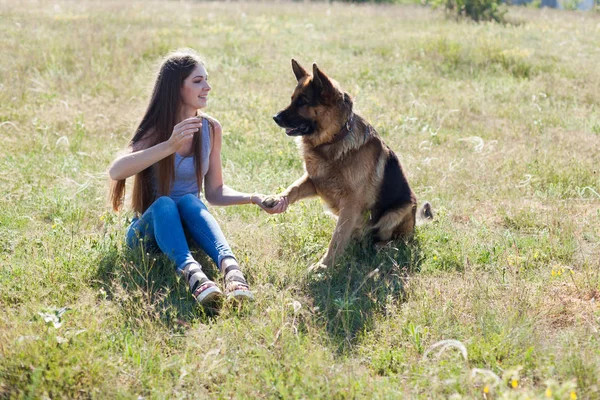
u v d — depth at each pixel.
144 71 9.80
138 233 3.70
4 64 9.52
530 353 2.77
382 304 3.44
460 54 11.59
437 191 5.43
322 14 19.91
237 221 4.61
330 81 4.05
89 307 3.19
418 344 2.96
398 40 13.39
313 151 4.23
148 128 3.80
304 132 4.20
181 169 3.82
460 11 18.66
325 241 4.42
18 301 3.30
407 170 5.89
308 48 12.62
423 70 10.76
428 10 20.94
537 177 5.66
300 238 4.21
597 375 2.62
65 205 4.66
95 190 5.02
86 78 8.97
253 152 6.19
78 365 2.57
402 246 4.37
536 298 3.42
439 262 4.08
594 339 2.96
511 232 4.62
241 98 8.27
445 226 4.67
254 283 3.63
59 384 2.46
